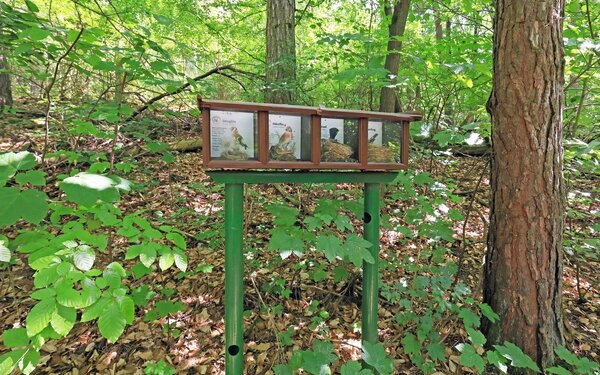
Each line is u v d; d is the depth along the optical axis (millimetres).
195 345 2395
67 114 3770
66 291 1170
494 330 2119
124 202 4023
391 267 2518
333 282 2881
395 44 4066
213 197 4211
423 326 1991
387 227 2604
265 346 2334
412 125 2887
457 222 3723
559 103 1945
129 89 5395
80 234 1482
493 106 2064
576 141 2533
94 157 2504
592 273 3064
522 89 1916
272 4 4621
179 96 3887
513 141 1978
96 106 2436
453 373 2057
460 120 4316
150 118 5438
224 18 6781
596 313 2596
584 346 2268
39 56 2355
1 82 5508
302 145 1613
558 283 2053
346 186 3988
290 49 4551
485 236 2559
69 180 1345
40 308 1120
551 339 2045
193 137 5652
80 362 2305
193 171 4875
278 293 2715
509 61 1940
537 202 1969
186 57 5430
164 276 3033
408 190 2393
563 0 1922
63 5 3859
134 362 2295
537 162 1948
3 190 1188
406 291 2182
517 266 2029
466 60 3412
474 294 2357
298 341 2350
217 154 1479
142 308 2680
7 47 2438
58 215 1722
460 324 2357
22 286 2955
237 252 1551
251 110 1488
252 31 7066
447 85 3416
